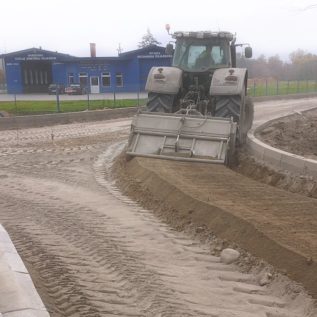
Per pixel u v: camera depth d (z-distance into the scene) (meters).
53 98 36.41
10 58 46.72
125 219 6.61
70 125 18.05
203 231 5.95
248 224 5.52
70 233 6.01
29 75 47.59
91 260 5.14
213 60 11.15
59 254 5.29
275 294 4.45
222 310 4.12
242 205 6.36
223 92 10.20
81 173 9.54
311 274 4.39
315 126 16.34
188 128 9.53
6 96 41.44
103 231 6.11
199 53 11.22
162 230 6.18
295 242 5.00
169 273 4.87
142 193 7.70
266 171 8.95
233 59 12.05
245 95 11.32
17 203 7.40
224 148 9.21
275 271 4.70
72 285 4.49
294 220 5.75
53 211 6.98
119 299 4.25
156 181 7.79
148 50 44.97
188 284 4.62
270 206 6.36
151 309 4.08
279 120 18.17
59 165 10.34
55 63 46.62
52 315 3.85
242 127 10.98
